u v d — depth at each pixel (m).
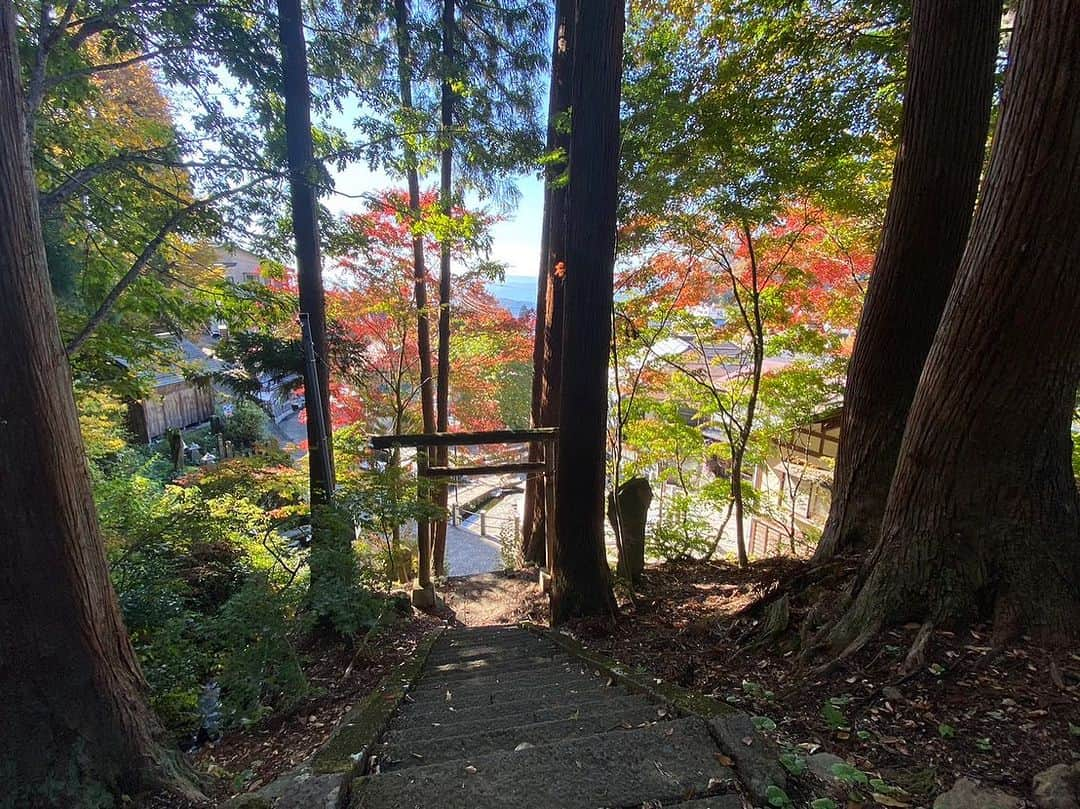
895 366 3.19
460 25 7.03
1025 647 1.98
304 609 3.74
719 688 2.39
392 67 5.65
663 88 4.83
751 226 5.09
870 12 4.30
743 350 6.70
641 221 5.19
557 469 4.39
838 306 6.20
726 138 4.61
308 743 2.42
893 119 4.41
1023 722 1.69
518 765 1.59
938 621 2.21
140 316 5.33
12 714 1.74
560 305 6.29
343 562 3.95
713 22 4.88
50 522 1.78
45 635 1.78
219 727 2.71
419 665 3.40
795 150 4.70
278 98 4.60
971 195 2.95
